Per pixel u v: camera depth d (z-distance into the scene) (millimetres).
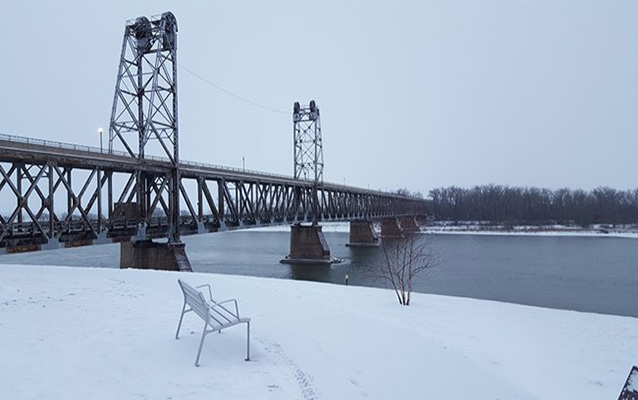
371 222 90188
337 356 7258
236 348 7141
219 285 13781
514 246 77125
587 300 30297
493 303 16469
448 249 71750
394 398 5840
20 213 21797
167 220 32844
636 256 60188
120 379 5562
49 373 5609
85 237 25188
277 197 52656
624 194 161125
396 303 14578
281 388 5625
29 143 21344
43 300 10148
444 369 7129
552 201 146250
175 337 7426
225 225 39844
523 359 8492
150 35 33719
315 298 13250
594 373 8070
